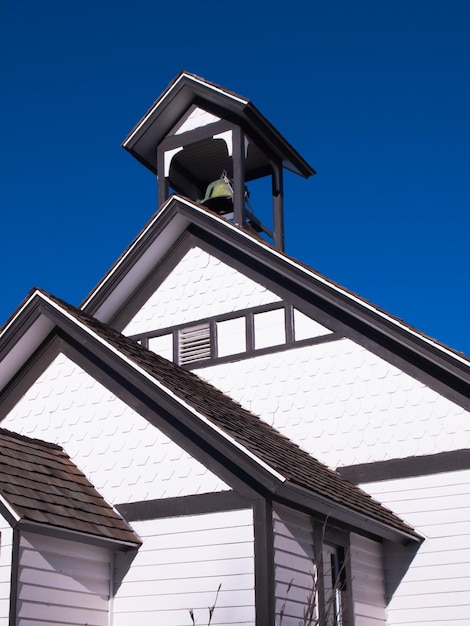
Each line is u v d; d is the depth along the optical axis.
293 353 15.59
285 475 10.91
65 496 11.76
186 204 16.77
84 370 13.37
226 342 16.27
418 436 14.30
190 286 16.98
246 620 10.91
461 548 13.60
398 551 14.03
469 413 14.02
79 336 13.13
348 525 12.93
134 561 11.88
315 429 15.02
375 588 13.65
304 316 15.70
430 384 14.41
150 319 17.20
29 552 10.62
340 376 15.09
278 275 16.09
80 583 11.30
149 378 12.40
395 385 14.66
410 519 14.05
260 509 11.24
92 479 12.72
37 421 13.51
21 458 11.88
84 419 13.12
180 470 12.07
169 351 16.81
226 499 11.57
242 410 15.19
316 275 15.30
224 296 16.56
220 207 18.69
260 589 10.88
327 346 15.34
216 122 17.56
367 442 14.61
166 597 11.50
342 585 12.38
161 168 17.88
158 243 17.20
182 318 16.88
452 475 13.92
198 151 18.33
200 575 11.41
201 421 11.85
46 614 10.70
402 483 14.22
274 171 18.75
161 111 17.73
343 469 14.64
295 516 11.77
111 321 17.62
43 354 13.81
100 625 11.51
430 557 13.77
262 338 15.95
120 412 12.85
